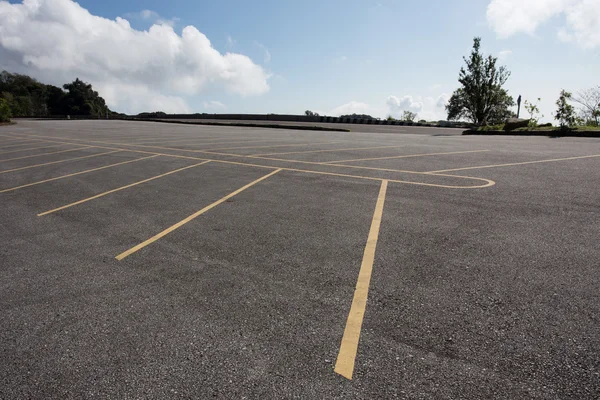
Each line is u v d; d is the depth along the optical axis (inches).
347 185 280.2
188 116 2143.2
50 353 104.9
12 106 3464.6
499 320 108.6
